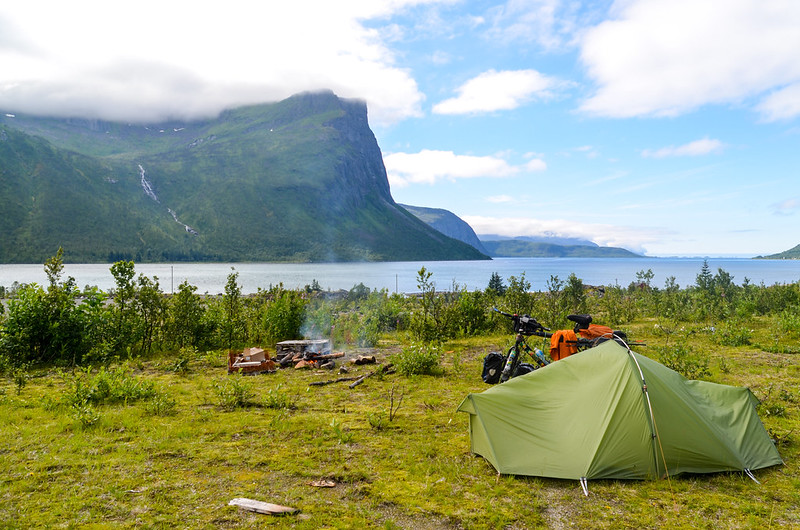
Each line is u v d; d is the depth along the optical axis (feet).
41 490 13.62
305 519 12.21
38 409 21.95
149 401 23.34
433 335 44.50
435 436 18.70
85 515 12.21
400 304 65.05
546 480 14.78
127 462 15.67
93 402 23.11
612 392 15.80
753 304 66.18
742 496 13.88
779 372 30.40
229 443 17.67
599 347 17.54
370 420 19.83
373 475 15.07
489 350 39.52
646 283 106.73
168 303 41.19
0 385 27.63
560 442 15.49
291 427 19.39
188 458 16.20
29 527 11.58
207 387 26.76
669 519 12.53
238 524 11.91
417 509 12.91
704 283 102.83
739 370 31.07
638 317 67.56
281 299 46.39
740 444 15.90
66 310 35.09
